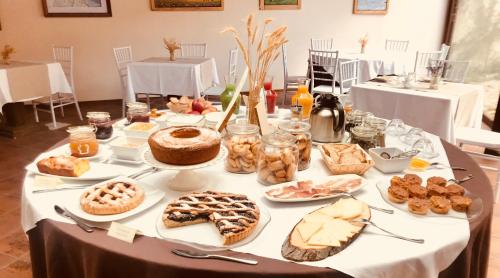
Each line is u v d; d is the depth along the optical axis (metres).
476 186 1.16
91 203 0.97
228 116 1.38
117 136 1.58
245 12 5.67
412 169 1.28
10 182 2.84
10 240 2.11
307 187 1.11
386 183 1.16
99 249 0.84
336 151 1.34
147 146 1.34
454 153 1.45
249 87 1.45
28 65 3.79
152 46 5.50
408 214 0.99
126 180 1.12
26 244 2.08
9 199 2.58
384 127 1.49
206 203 0.96
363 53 5.14
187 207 0.94
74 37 5.15
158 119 1.71
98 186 1.09
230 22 5.66
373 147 1.44
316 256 0.80
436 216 0.98
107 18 5.21
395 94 2.84
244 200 0.99
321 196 1.05
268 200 1.07
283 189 1.10
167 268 0.79
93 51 5.27
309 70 4.97
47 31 5.04
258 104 1.41
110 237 0.88
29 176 1.21
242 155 1.24
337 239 0.85
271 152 1.15
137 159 1.32
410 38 6.43
